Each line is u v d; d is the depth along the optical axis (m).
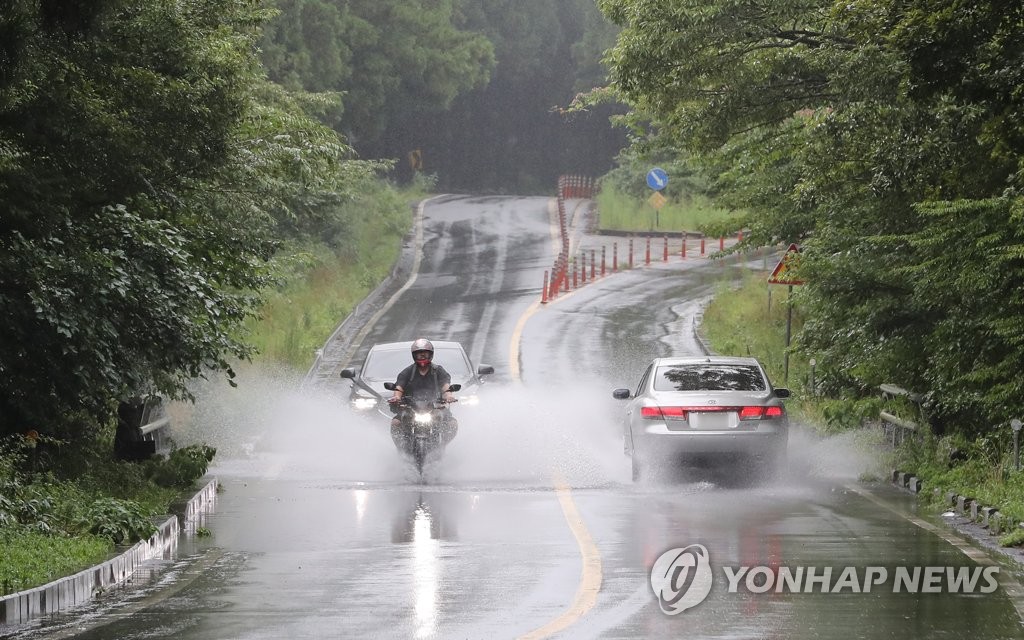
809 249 55.06
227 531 38.91
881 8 42.19
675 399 48.38
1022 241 43.53
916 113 48.59
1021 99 40.12
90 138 41.66
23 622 26.50
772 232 74.19
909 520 40.03
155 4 43.72
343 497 46.38
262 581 30.75
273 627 25.64
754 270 140.75
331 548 35.44
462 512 42.09
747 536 36.81
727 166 80.00
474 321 112.31
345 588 29.66
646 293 127.88
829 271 53.12
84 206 44.06
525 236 176.12
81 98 40.72
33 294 38.94
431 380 51.84
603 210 186.88
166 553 35.19
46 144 41.53
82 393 43.81
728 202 78.06
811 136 52.81
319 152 53.72
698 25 57.81
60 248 41.34
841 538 36.44
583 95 77.75
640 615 26.50
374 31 188.88
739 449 47.75
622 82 61.41
